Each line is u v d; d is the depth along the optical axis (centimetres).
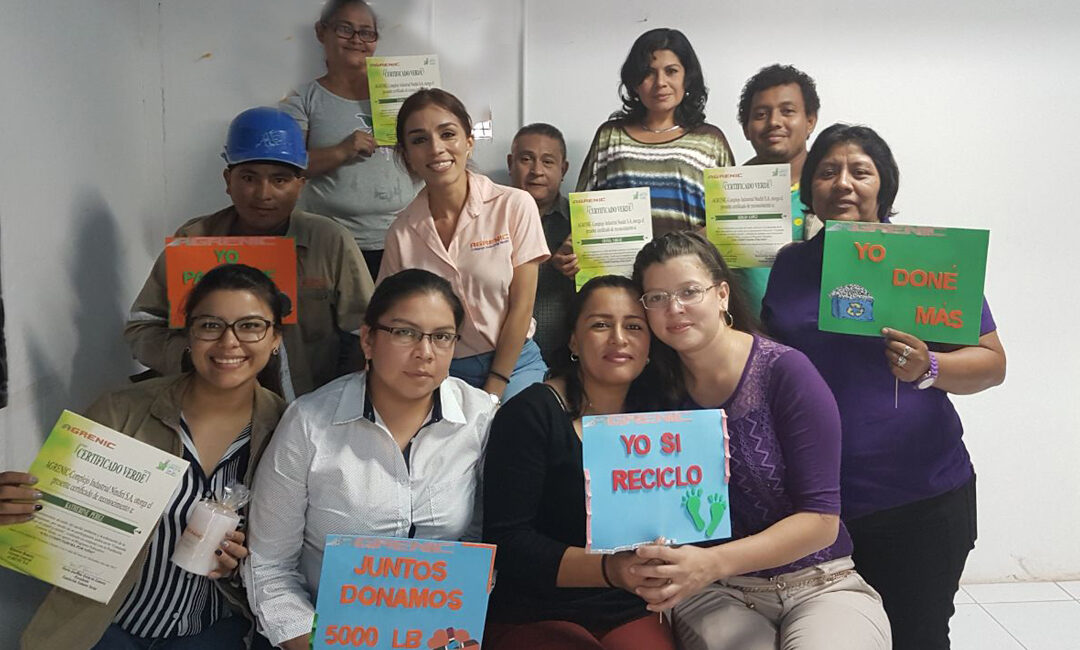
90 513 138
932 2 235
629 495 145
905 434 199
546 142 229
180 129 238
